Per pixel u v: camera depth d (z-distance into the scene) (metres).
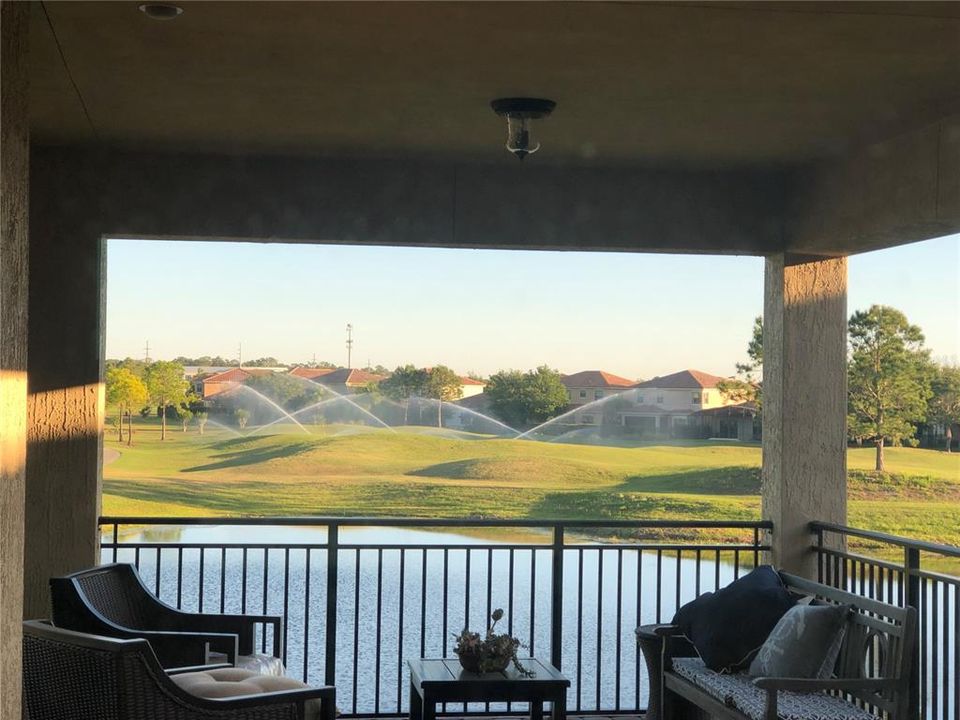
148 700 3.69
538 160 5.88
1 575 2.69
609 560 20.84
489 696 4.45
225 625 5.05
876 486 20.67
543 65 4.27
